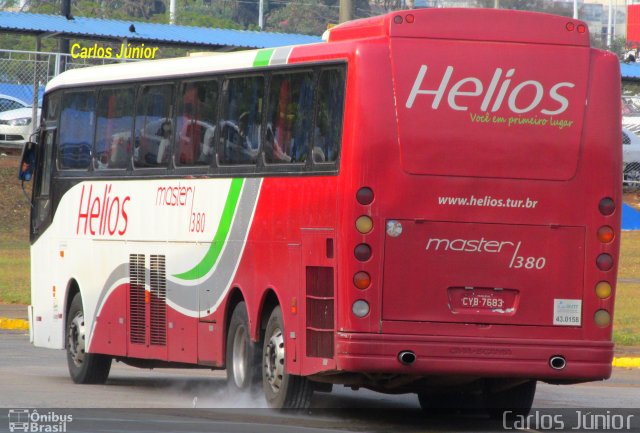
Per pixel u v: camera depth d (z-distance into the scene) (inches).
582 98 1285.7
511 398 1402.6
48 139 1857.8
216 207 1480.1
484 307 1262.3
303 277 1307.8
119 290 1667.1
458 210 1255.5
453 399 1470.2
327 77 1299.2
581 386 1797.5
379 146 1243.8
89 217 1736.0
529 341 1264.8
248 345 1414.9
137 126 1647.4
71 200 1780.3
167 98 1592.0
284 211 1348.4
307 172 1314.0
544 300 1272.1
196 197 1520.7
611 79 1294.3
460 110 1259.2
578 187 1282.0
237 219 1438.2
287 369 1332.4
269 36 4916.3
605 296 1284.4
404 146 1248.2
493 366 1256.2
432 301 1251.2
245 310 1422.2
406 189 1246.9
